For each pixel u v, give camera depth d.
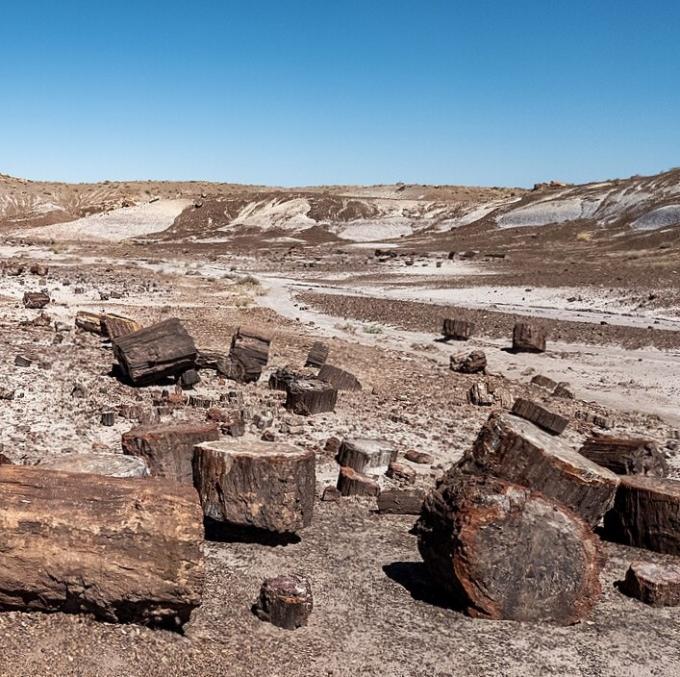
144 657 6.70
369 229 116.31
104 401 17.53
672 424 21.64
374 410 19.66
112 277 53.56
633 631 8.37
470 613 8.32
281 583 7.83
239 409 17.78
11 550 6.75
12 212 139.25
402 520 11.69
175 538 6.93
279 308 44.62
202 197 139.38
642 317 41.69
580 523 8.49
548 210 109.00
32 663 6.35
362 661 7.28
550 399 23.70
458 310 43.47
